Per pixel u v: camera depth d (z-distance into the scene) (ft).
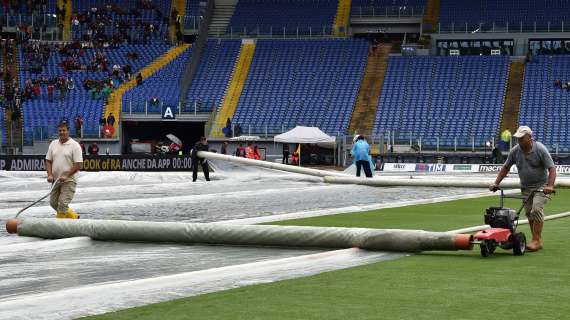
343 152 186.80
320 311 28.19
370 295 31.04
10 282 36.14
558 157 175.73
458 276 35.37
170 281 34.47
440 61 208.33
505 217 42.34
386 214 70.90
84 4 225.76
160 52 217.36
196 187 113.80
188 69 207.31
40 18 218.38
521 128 44.19
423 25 213.66
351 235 44.32
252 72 211.82
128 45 219.20
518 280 34.32
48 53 213.66
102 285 33.40
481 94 199.11
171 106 196.54
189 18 223.71
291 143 189.16
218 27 225.15
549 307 28.73
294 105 203.00
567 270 37.01
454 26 210.79
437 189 106.01
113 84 205.67
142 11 226.38
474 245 46.06
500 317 27.12
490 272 36.47
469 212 73.05
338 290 32.09
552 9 214.07
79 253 45.73
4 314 27.84
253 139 192.54
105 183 126.82
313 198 91.15
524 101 195.93
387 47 217.97
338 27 219.61
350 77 208.33
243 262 41.45
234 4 228.43
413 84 204.13
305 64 213.05
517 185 85.66
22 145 184.14
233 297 30.71
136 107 196.54
